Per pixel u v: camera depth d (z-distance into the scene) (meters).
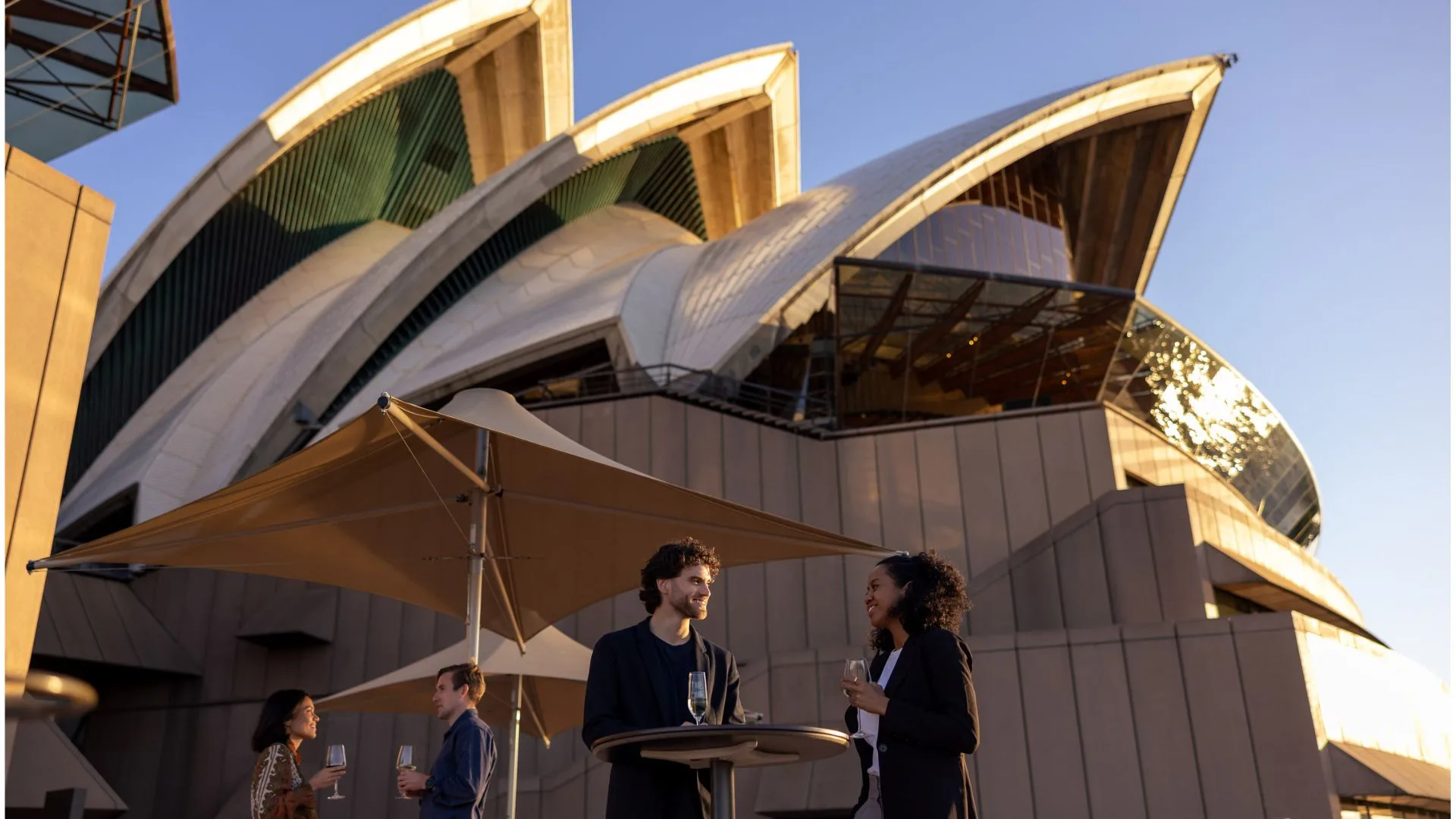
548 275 35.62
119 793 21.61
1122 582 17.50
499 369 27.11
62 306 10.41
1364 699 15.51
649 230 41.59
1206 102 36.09
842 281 22.42
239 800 20.03
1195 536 17.39
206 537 7.89
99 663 20.80
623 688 4.06
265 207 34.00
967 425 22.03
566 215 38.97
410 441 7.36
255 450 26.45
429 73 37.16
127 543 7.68
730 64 37.59
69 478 30.06
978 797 14.84
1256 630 14.84
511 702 12.19
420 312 31.84
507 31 37.75
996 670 15.47
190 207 28.88
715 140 43.09
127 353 31.23
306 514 7.98
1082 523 18.45
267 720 5.36
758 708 16.03
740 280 29.19
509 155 43.31
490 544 8.59
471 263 33.84
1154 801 14.34
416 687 12.31
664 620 4.28
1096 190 39.25
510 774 11.79
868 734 3.94
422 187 42.41
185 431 28.64
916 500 21.58
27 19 14.03
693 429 21.70
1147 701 14.84
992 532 21.09
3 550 8.72
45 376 10.08
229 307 35.00
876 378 26.72
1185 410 27.67
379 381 29.30
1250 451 29.41
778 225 33.25
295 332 33.75
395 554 8.65
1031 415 21.83
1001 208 36.56
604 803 15.66
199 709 21.92
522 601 9.30
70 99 15.41
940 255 33.41
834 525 21.47
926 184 30.55
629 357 25.70
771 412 25.94
